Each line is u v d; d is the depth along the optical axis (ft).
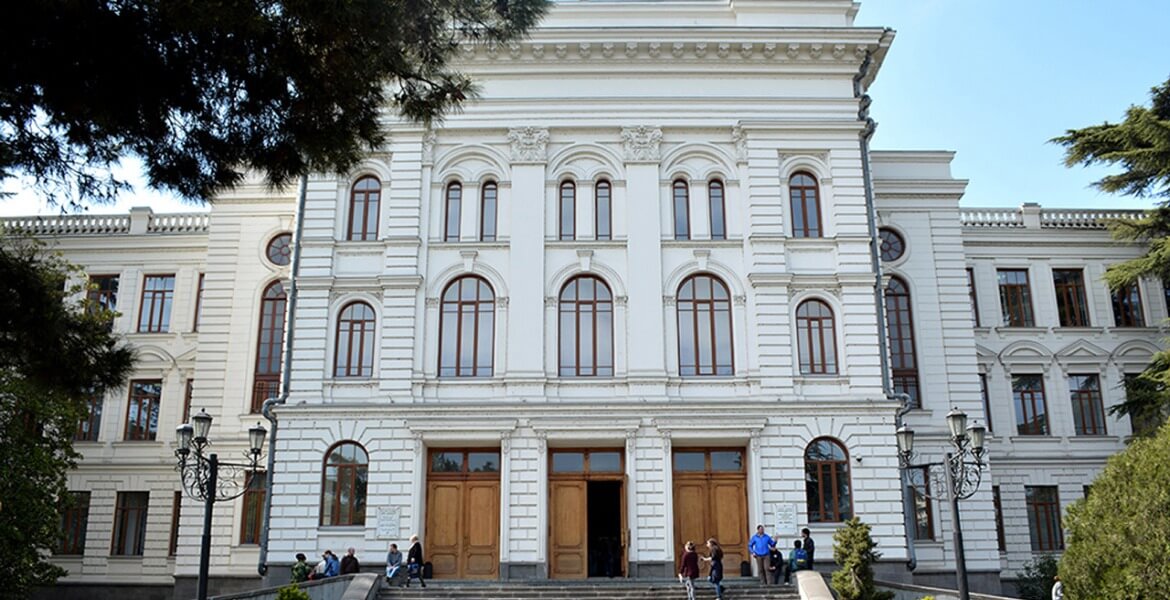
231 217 135.23
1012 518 135.95
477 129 121.19
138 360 51.62
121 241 144.46
